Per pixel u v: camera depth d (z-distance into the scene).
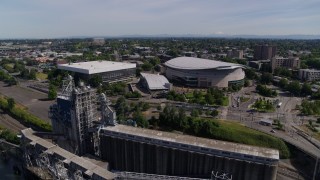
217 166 128.88
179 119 195.00
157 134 145.00
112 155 151.88
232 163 125.75
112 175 112.25
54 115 166.88
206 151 130.62
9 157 160.88
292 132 184.50
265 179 121.56
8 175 144.25
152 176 126.75
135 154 145.62
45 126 192.25
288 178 140.00
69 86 160.12
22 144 149.75
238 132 180.62
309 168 150.00
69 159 123.94
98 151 158.25
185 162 135.62
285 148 164.25
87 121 154.38
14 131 192.50
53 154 130.12
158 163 141.25
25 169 144.38
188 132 190.50
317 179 140.12
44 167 138.62
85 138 156.00
